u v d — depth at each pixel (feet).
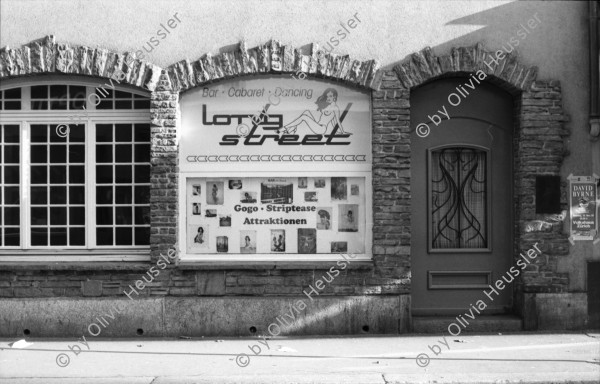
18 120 35.35
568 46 35.01
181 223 34.96
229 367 28.60
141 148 35.35
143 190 35.35
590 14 34.73
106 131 35.37
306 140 35.09
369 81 34.50
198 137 35.06
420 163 35.78
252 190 35.19
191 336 34.30
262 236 35.19
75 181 35.40
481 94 35.94
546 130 34.76
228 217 35.12
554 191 34.78
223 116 35.06
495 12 34.86
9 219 35.42
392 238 34.42
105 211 35.32
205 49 34.71
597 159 35.06
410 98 35.73
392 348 31.55
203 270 34.42
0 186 35.42
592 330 34.94
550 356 29.91
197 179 35.14
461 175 36.22
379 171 34.42
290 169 35.04
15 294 34.45
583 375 26.99
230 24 34.76
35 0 34.65
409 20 34.76
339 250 35.12
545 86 34.76
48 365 29.12
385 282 34.50
